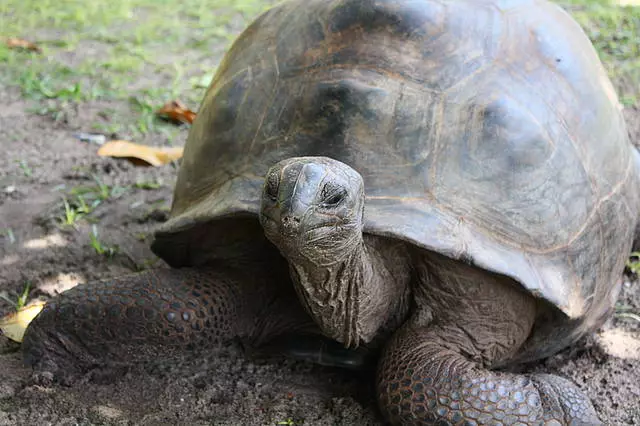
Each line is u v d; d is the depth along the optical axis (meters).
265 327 1.29
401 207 1.13
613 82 2.31
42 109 2.09
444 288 1.18
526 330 1.23
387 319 1.23
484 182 1.16
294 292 1.29
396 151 1.16
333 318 1.15
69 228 1.63
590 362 1.35
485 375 1.14
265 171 1.19
